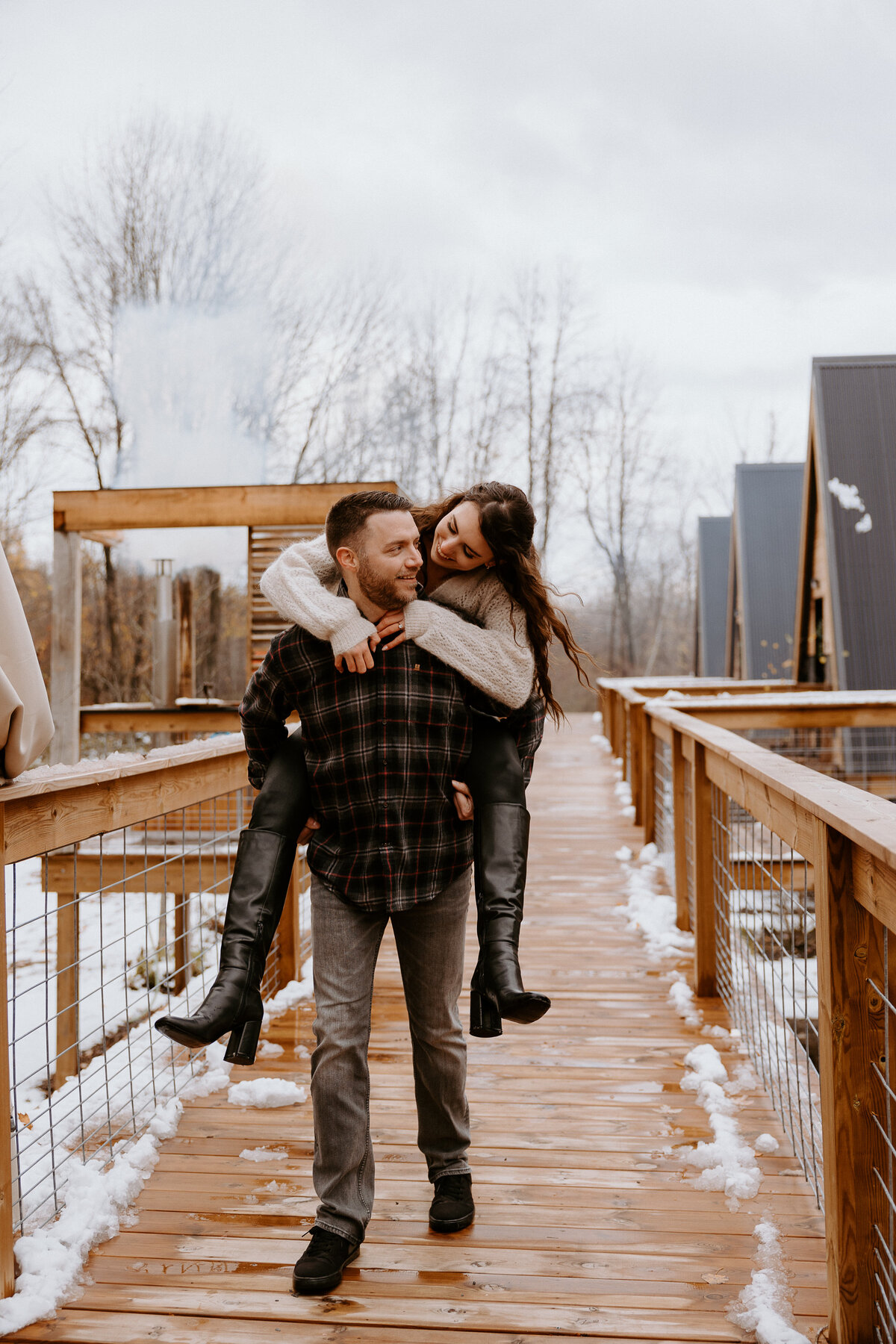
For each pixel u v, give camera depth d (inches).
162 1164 98.1
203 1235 84.9
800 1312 73.7
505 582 79.4
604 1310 74.2
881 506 376.2
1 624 70.5
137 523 297.3
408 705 76.5
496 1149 101.0
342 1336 71.6
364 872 76.5
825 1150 72.9
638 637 1243.2
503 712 82.6
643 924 188.7
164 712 301.4
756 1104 110.5
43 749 76.0
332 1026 77.1
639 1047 130.0
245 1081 116.1
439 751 77.7
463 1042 84.9
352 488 293.4
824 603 402.9
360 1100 78.3
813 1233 84.6
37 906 363.6
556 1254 81.6
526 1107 111.3
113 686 781.9
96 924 346.0
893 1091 68.7
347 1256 78.1
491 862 76.7
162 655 309.9
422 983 82.0
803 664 437.4
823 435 387.2
